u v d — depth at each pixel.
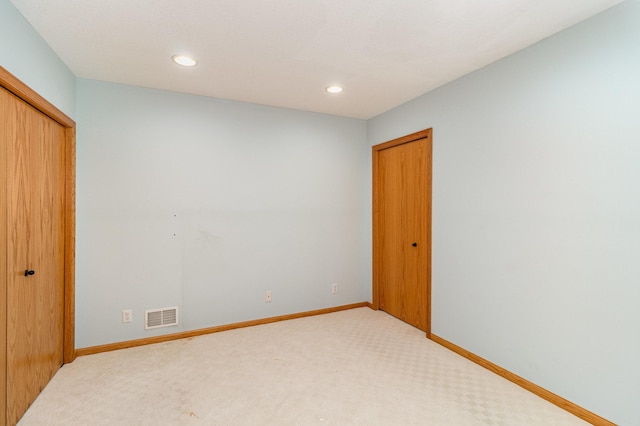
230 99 3.21
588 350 1.87
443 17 1.81
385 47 2.16
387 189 3.71
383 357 2.65
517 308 2.25
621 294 1.72
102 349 2.72
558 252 2.00
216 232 3.18
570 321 1.95
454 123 2.73
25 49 1.80
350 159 3.89
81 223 2.65
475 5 1.71
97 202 2.70
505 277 2.33
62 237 2.48
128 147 2.81
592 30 1.82
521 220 2.21
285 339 3.01
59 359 2.44
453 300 2.77
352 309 3.93
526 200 2.18
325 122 3.72
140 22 1.86
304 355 2.69
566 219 1.96
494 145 2.39
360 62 2.39
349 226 3.91
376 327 3.33
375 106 3.45
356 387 2.21
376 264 3.86
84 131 2.65
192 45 2.13
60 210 2.45
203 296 3.13
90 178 2.67
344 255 3.89
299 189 3.59
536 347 2.13
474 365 2.52
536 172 2.12
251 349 2.80
